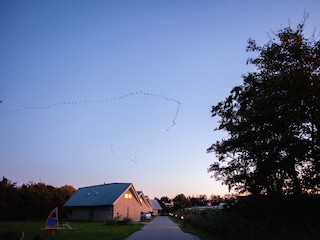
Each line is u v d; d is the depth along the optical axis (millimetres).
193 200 118250
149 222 43062
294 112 13516
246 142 15797
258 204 16547
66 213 54344
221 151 18438
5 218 43875
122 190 45688
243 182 17469
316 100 12969
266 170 15492
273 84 14070
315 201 13992
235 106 19781
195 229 28188
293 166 14391
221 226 20109
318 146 13398
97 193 49750
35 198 47250
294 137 13312
